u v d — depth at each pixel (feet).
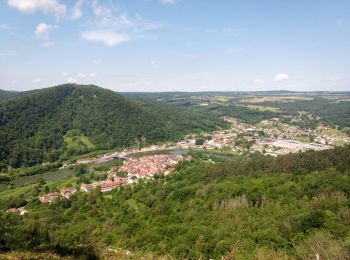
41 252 93.45
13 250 96.07
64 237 160.04
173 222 224.53
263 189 258.98
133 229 214.90
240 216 201.67
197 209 244.83
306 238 133.18
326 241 100.78
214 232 166.71
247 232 156.35
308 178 266.16
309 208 190.90
